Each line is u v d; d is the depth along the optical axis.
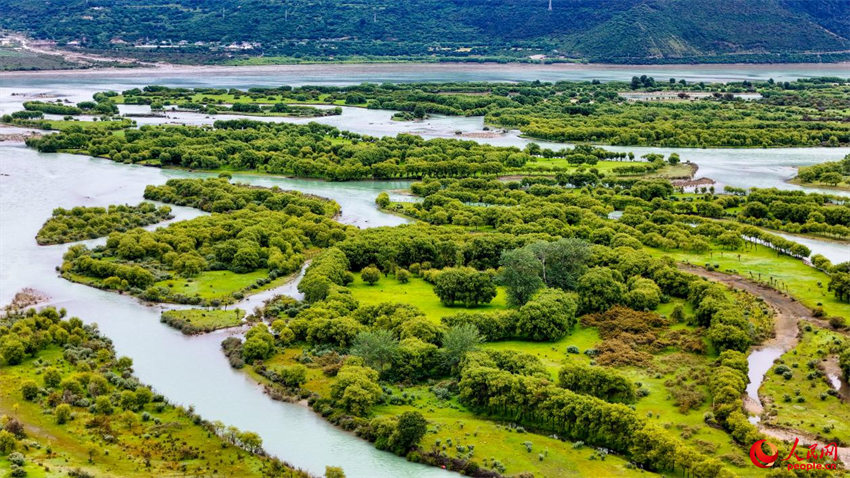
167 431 185.75
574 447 182.25
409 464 178.00
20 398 197.88
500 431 188.88
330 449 183.75
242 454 178.25
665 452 171.75
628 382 199.38
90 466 168.12
